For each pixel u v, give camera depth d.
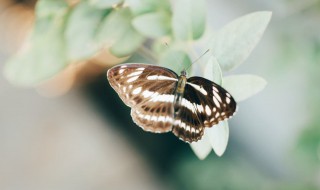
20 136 0.84
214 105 0.37
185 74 0.38
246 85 0.36
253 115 0.67
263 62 0.51
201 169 0.69
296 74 0.50
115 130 0.86
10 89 0.87
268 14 0.36
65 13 0.40
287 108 0.63
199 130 0.36
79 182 0.81
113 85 0.39
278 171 0.67
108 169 0.83
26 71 0.40
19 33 0.48
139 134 0.83
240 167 0.68
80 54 0.39
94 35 0.39
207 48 0.36
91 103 0.87
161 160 0.81
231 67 0.36
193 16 0.37
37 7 0.40
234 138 0.71
